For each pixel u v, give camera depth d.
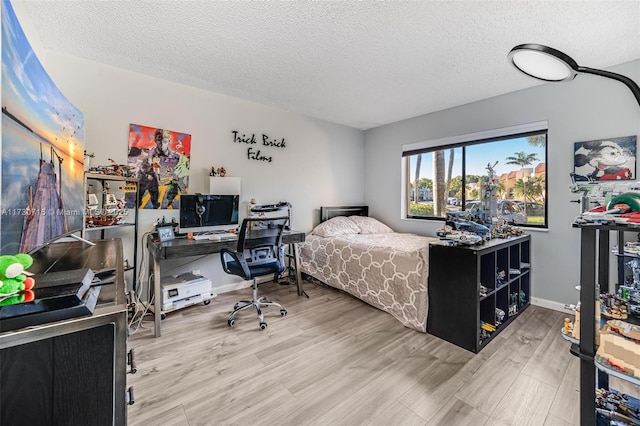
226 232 3.09
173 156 2.92
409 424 1.37
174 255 2.36
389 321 2.55
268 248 2.72
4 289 0.60
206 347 2.08
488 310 2.27
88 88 2.45
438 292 2.25
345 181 4.55
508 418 1.41
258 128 3.54
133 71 2.66
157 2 1.69
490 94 3.15
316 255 3.62
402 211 4.29
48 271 1.05
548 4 1.68
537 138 2.96
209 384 1.66
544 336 2.26
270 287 3.54
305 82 2.86
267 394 1.58
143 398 1.53
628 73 2.37
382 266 2.76
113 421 0.65
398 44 2.14
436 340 2.21
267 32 2.00
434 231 3.87
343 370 1.80
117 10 1.77
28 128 1.03
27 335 0.57
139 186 2.70
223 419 1.40
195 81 2.87
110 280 0.95
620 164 2.40
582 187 1.10
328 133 4.31
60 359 0.62
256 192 3.55
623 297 1.28
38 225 1.12
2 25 0.84
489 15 1.79
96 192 2.52
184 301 2.67
